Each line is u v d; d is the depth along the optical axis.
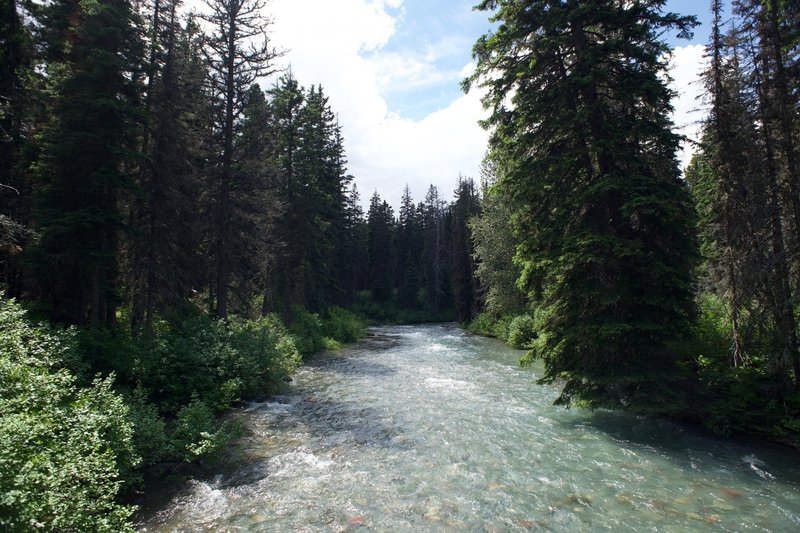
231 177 21.41
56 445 5.55
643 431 11.17
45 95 16.17
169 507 7.36
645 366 11.55
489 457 9.56
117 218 14.73
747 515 7.05
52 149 14.41
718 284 13.91
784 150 11.64
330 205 38.53
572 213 12.78
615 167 12.40
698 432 11.04
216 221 21.39
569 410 13.13
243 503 7.52
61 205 14.88
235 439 10.80
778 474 8.66
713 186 14.15
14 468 4.46
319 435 11.12
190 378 13.43
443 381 17.70
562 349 12.29
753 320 11.62
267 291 28.92
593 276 11.94
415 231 79.75
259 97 22.62
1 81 17.61
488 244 36.28
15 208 17.16
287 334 25.22
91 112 14.68
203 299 25.08
